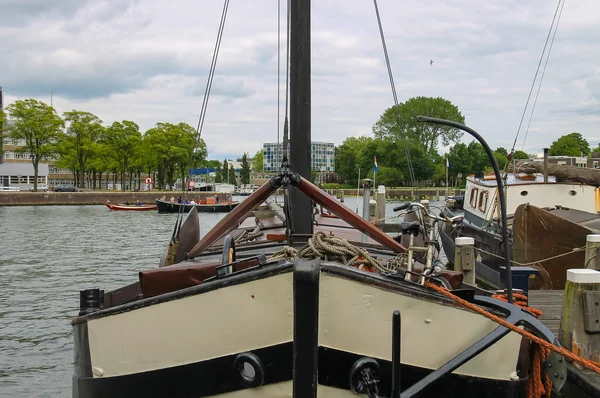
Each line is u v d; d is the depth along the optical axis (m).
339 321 3.20
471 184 15.48
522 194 13.02
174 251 5.36
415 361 3.28
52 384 7.65
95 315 3.43
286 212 4.84
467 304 3.24
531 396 3.55
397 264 4.30
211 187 80.44
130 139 71.06
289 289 3.11
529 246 9.98
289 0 5.02
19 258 20.09
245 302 3.18
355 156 78.19
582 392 5.26
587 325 5.66
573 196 12.98
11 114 62.44
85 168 72.12
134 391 3.39
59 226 34.34
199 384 3.29
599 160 33.03
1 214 45.91
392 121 71.38
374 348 3.21
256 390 3.22
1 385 7.58
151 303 3.31
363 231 4.48
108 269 17.56
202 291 3.22
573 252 9.59
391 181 66.88
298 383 2.85
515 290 6.90
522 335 3.27
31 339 9.76
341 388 3.22
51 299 13.01
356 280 3.16
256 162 122.12
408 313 3.23
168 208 48.25
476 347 3.26
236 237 6.54
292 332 3.13
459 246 8.65
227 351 3.24
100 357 3.45
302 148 5.01
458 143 71.75
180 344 3.30
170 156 72.06
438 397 3.34
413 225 4.15
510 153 12.88
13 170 77.88
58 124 65.06
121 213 47.66
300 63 4.99
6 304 12.48
